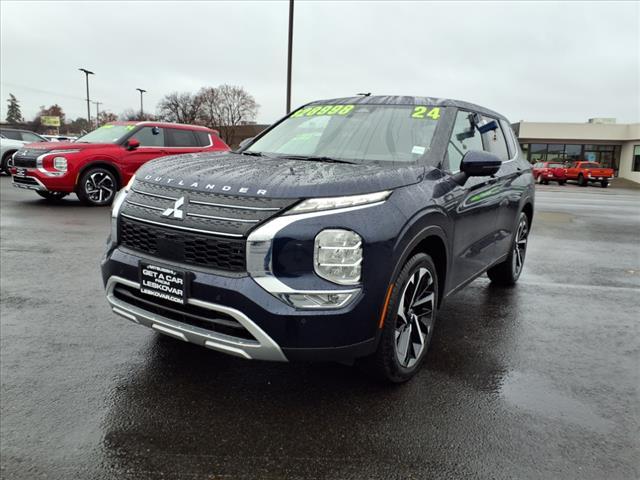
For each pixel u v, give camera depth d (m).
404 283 2.86
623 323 4.39
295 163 3.20
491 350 3.69
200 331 2.61
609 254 7.62
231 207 2.56
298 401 2.85
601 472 2.32
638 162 41.69
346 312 2.52
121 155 10.42
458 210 3.43
